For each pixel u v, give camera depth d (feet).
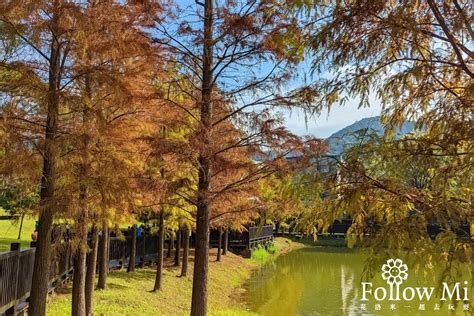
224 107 22.65
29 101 19.97
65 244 25.48
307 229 10.19
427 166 9.16
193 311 22.72
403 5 9.66
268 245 116.88
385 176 9.30
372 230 9.39
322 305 50.88
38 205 19.83
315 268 85.97
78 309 26.68
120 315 32.73
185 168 23.57
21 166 19.06
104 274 41.09
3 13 18.26
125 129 22.71
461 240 7.88
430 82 11.00
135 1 20.98
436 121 10.77
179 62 22.24
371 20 10.05
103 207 21.93
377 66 10.99
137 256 57.11
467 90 9.95
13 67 18.93
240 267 80.28
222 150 21.53
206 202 22.04
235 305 49.90
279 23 18.95
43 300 20.15
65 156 20.16
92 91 20.97
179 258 64.54
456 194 9.23
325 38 10.43
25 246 50.83
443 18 9.83
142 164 23.63
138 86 22.65
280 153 20.48
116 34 20.34
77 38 19.07
